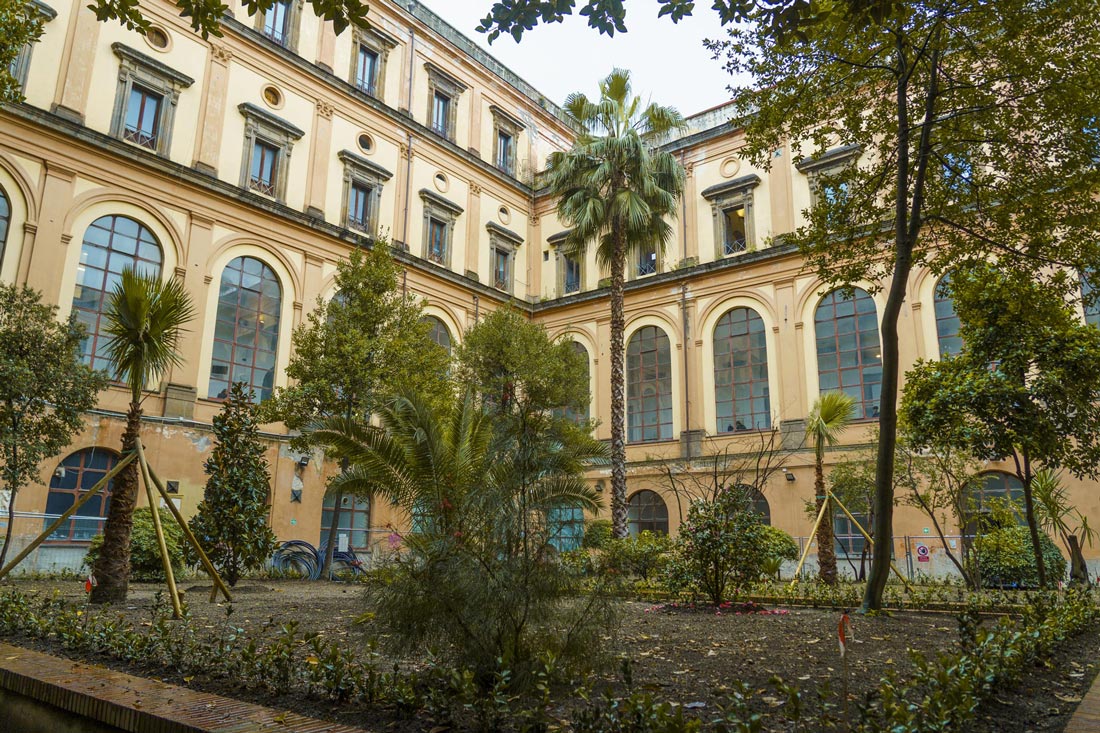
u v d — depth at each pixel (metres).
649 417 26.77
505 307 21.94
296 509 20.97
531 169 33.06
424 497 6.18
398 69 27.62
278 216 22.34
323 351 17.72
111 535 9.55
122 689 4.05
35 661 4.86
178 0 6.24
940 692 3.31
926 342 21.19
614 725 3.08
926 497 15.48
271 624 6.26
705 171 27.66
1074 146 9.17
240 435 13.96
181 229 20.08
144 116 20.00
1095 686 4.40
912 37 9.45
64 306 17.39
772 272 24.77
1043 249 9.68
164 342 10.06
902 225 9.12
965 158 10.37
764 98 10.42
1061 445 10.00
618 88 21.22
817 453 15.00
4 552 13.30
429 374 18.28
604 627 4.47
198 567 15.85
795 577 12.89
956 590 13.46
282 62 23.55
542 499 4.86
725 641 6.56
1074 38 9.06
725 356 25.39
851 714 3.76
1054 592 9.66
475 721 3.51
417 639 4.34
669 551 12.93
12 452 13.16
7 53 9.12
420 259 26.12
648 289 27.72
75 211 17.92
